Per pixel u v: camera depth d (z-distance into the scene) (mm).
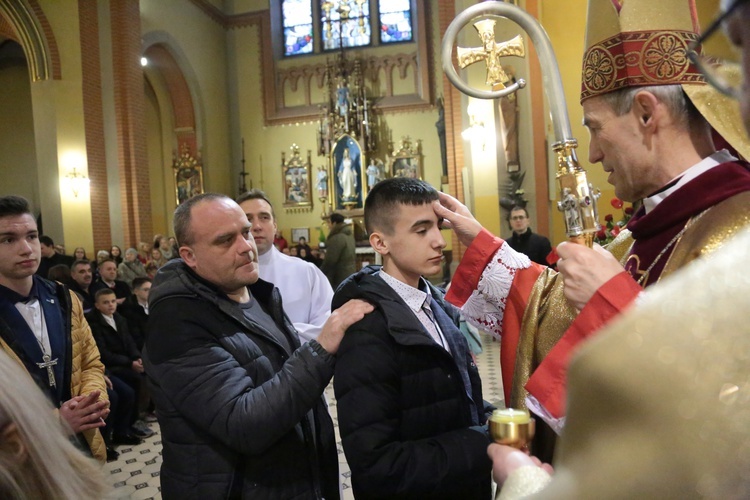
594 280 953
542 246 5703
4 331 1919
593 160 1171
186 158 14453
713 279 395
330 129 15180
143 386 4730
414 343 1240
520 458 748
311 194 15625
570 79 7723
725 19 436
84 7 10164
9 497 683
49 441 730
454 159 11164
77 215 9906
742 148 965
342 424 1228
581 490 392
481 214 8219
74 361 2094
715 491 350
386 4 15547
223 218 1510
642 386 372
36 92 9805
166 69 13898
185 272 1540
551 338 1312
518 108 8094
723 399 354
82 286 4633
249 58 16031
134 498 3305
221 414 1348
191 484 1414
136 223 10719
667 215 1058
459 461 1187
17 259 1980
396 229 1341
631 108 1065
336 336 1357
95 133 10320
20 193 12180
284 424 1350
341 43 15281
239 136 16078
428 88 14984
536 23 1137
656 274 1072
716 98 1003
